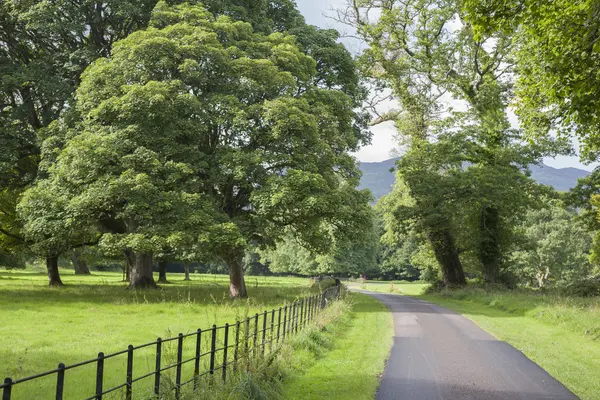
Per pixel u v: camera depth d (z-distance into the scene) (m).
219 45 28.66
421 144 43.78
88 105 28.62
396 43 42.84
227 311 22.31
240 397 7.86
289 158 27.72
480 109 40.59
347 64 36.31
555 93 13.55
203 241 25.06
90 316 20.66
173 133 26.97
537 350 14.46
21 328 17.06
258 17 35.34
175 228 25.39
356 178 32.81
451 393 9.73
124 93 27.53
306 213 27.23
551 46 13.02
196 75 27.56
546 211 74.62
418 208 43.16
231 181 28.58
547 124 17.86
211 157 28.62
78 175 26.58
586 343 15.92
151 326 17.91
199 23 29.75
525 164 42.72
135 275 37.75
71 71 33.31
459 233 44.66
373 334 17.23
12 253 51.84
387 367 11.96
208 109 27.84
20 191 37.28
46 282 49.06
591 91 12.63
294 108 27.61
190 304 24.67
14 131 31.88
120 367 11.95
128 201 26.55
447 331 18.39
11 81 30.50
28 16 30.03
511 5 12.30
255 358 9.80
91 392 9.69
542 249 71.69
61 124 30.61
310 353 12.84
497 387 10.27
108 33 35.72
